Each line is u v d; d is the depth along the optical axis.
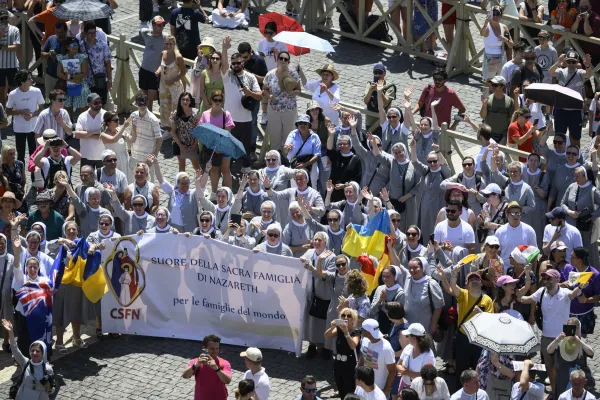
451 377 29.38
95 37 38.25
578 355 27.69
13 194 32.00
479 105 39.25
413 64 41.53
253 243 31.05
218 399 27.42
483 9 40.22
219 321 31.03
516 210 31.05
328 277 29.58
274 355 30.56
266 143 36.75
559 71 37.91
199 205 32.12
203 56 36.25
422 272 28.98
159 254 31.03
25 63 41.31
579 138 36.59
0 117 36.50
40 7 40.91
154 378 29.59
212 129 33.38
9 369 29.92
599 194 32.31
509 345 26.75
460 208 30.83
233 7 43.62
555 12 39.94
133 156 35.38
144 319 31.22
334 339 29.66
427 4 41.16
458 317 28.55
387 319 28.86
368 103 36.62
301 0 43.59
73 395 28.92
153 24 38.03
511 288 28.64
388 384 27.34
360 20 42.47
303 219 31.09
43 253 30.27
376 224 29.97
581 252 29.58
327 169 34.12
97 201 31.70
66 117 35.72
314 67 41.09
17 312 29.66
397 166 33.31
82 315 30.58
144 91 38.69
